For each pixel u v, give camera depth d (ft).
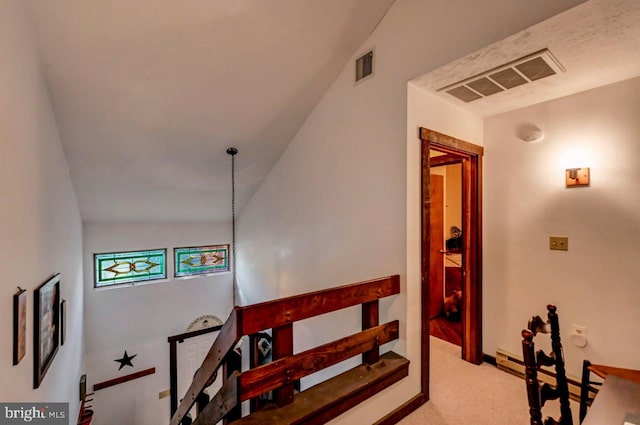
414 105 6.97
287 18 7.00
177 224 15.58
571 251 7.29
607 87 6.75
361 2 7.07
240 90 8.64
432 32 6.34
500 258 8.68
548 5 4.68
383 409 6.13
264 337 13.97
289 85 8.87
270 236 13.26
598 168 6.85
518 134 8.27
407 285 6.78
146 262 14.78
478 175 8.89
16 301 4.63
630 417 3.42
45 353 6.21
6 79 4.36
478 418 6.52
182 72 7.66
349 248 8.58
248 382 4.64
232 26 6.87
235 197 14.71
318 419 5.05
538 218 7.90
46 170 6.70
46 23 5.86
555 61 5.85
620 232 6.53
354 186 8.36
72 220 10.24
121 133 9.06
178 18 6.43
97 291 13.43
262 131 10.53
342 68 8.71
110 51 6.75
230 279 17.11
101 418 13.33
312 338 9.70
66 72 6.89
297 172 11.08
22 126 5.07
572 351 7.23
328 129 9.37
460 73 6.39
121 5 5.95
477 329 8.89
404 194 6.85
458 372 8.45
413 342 6.84
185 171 11.79
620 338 6.52
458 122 8.16
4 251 4.22
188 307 15.75
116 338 13.82
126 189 11.86
